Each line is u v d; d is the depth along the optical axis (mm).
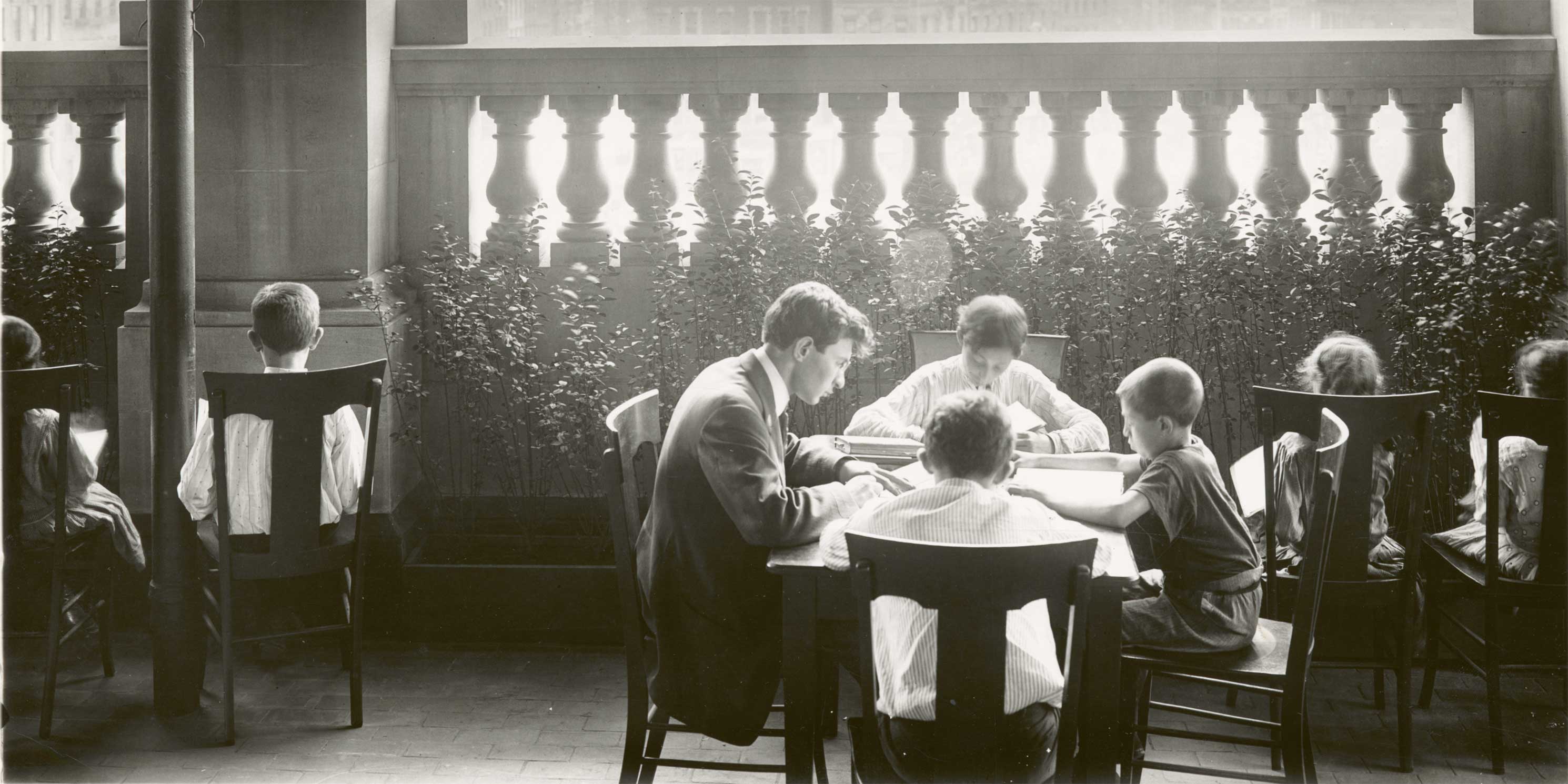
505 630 5484
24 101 6023
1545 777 4344
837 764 4336
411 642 5480
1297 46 5902
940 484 3215
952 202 5844
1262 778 3709
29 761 4359
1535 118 5949
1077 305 5680
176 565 4695
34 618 5395
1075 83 5961
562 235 6148
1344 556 4297
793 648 3418
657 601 3758
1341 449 3709
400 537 5492
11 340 4801
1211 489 3777
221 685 5031
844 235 5754
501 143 6055
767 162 6438
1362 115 6008
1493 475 4328
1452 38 5922
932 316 5773
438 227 5762
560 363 5730
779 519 3508
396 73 5910
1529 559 4500
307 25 5488
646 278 6031
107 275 6008
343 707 4844
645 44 6020
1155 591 3756
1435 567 4766
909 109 6027
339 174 5535
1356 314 5719
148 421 5547
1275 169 6023
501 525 5902
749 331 5645
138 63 5941
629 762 3758
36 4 6852
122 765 4355
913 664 3137
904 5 7680
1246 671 3713
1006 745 3117
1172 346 5711
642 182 6090
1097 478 4090
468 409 5676
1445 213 6027
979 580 2914
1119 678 3326
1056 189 6098
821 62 5957
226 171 5531
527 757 4461
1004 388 4840
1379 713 4828
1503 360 5559
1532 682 5086
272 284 5297
